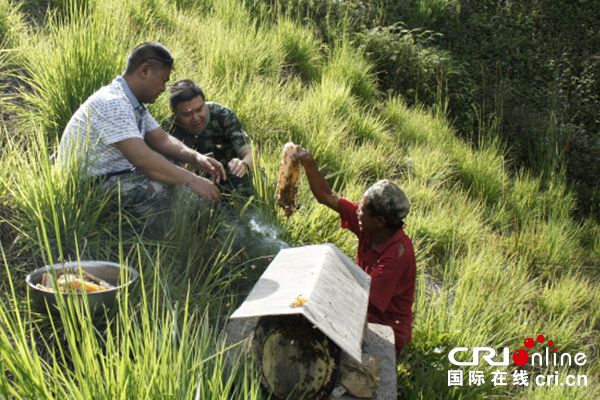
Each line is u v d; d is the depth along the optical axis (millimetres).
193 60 6172
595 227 7344
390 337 2643
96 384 1709
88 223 2855
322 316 1935
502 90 9719
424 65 9156
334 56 8219
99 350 1947
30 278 2400
